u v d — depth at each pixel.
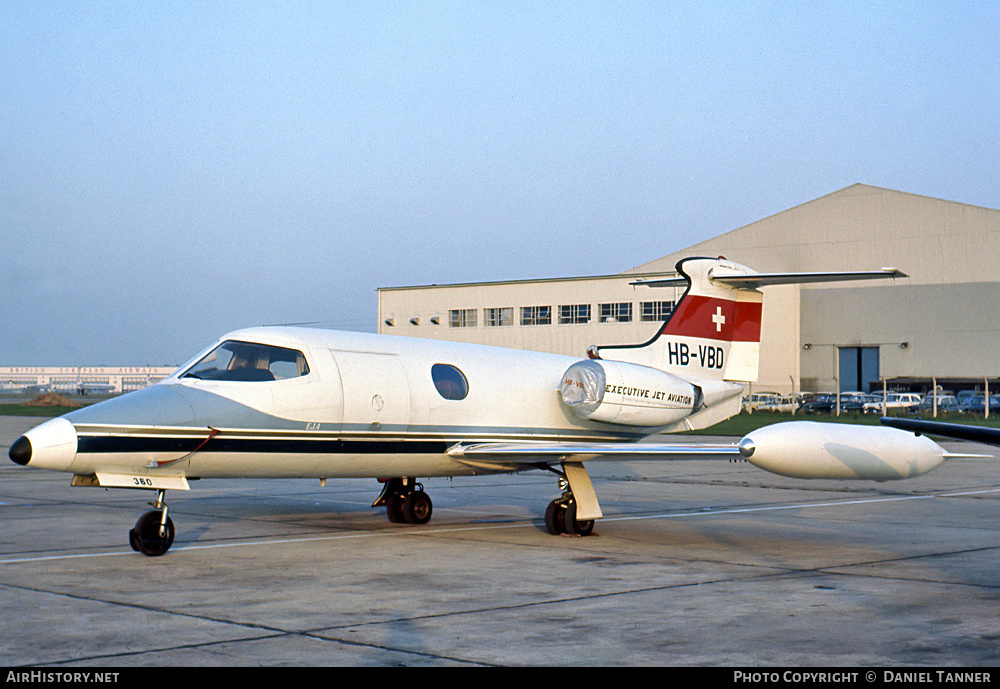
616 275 58.72
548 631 7.30
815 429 10.95
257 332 12.07
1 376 138.25
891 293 62.59
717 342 15.86
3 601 8.35
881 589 9.06
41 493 18.42
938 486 20.78
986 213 59.22
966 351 60.12
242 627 7.40
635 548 11.72
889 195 61.53
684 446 11.80
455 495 18.64
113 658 6.48
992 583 9.39
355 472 12.69
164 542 10.95
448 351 13.87
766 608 8.16
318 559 10.75
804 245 63.28
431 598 8.56
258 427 11.39
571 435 14.64
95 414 10.36
